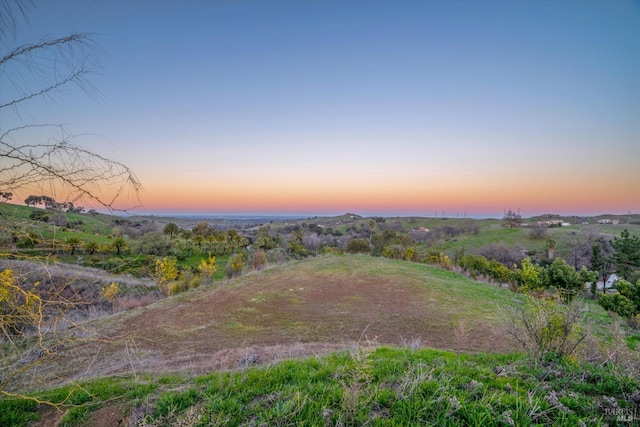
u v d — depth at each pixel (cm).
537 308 449
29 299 190
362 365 309
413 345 530
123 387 357
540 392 290
